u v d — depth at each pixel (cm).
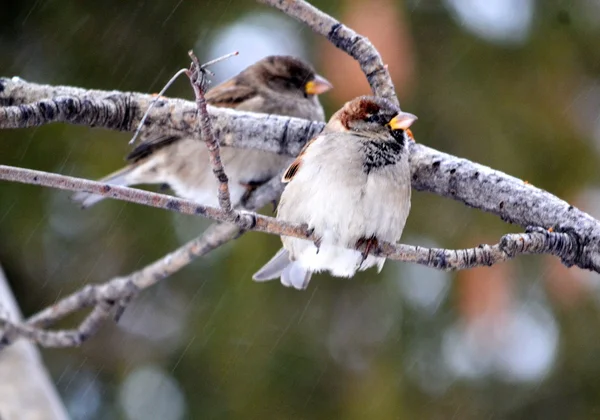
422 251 703
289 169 798
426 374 1050
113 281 901
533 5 1015
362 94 1076
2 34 1053
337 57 1082
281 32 1120
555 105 1005
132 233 1078
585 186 998
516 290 1055
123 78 1049
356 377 1042
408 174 761
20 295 1084
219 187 614
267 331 1041
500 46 1005
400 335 1055
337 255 781
